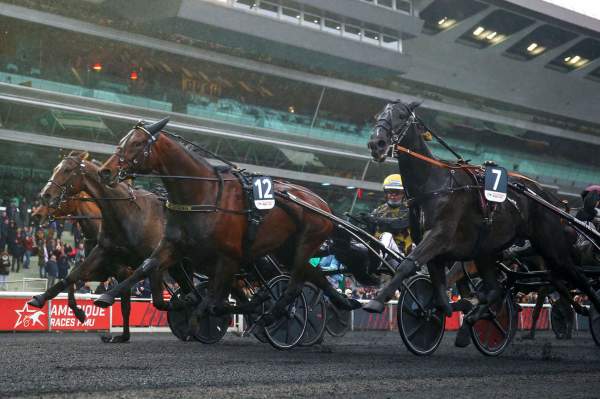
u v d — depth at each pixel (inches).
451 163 333.4
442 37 1708.9
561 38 1839.3
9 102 1069.1
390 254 367.2
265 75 1379.2
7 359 277.6
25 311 545.6
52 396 179.5
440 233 312.2
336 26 1429.6
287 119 1411.2
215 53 1296.8
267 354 323.6
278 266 423.8
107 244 392.2
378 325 723.4
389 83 1611.7
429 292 345.7
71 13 1124.5
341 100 1512.1
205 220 322.7
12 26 1080.8
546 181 1884.8
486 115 1763.0
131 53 1205.1
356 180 1494.8
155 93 1230.9
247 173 348.2
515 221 345.1
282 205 352.5
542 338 595.2
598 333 427.8
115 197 385.4
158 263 319.9
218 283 329.4
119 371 234.2
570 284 407.5
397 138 315.6
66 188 380.5
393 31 1519.4
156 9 1182.3
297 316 373.1
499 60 1839.3
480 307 347.3
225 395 184.2
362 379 224.1
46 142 1109.1
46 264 862.5
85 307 568.4
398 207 414.9
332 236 403.5
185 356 299.9
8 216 932.6
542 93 1980.8
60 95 1120.8
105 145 1173.7
